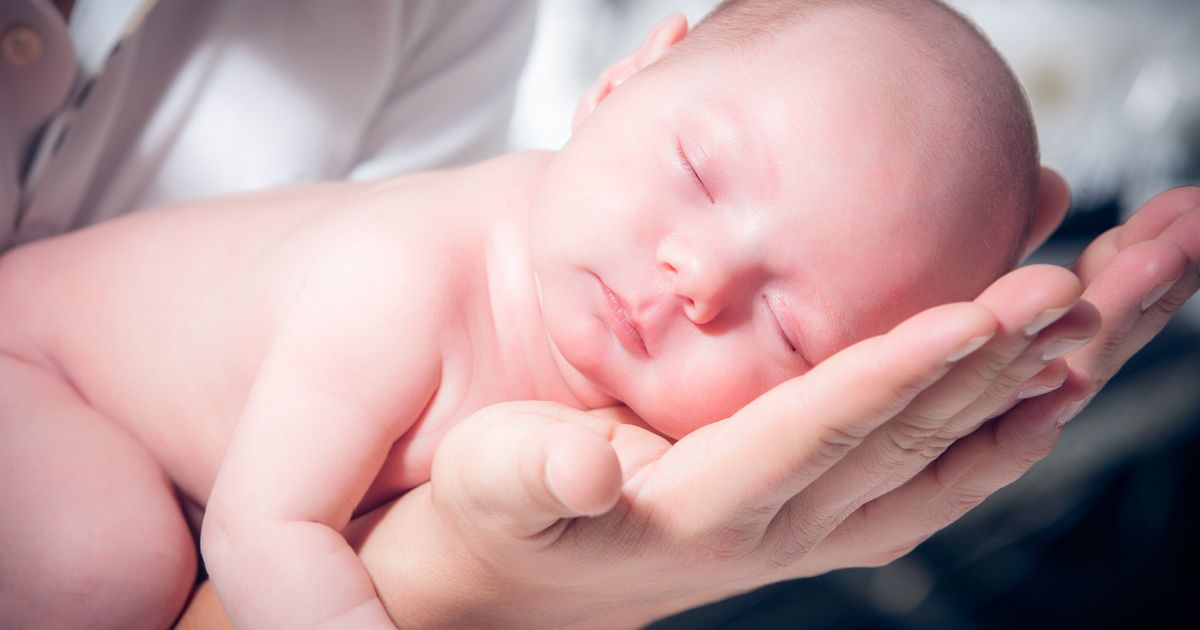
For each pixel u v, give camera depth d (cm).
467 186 109
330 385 90
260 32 141
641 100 100
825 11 102
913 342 61
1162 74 204
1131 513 188
